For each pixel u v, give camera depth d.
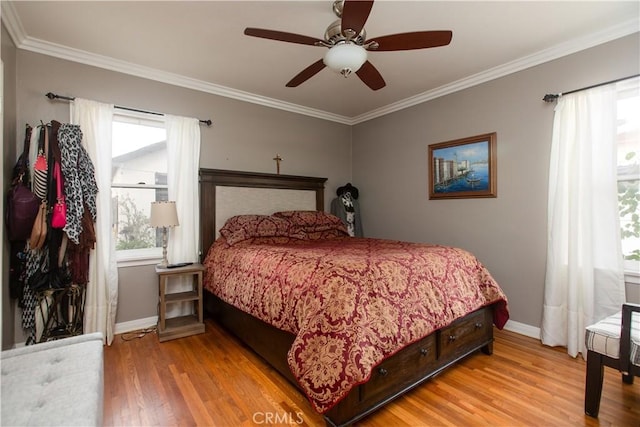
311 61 2.85
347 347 1.51
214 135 3.45
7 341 2.23
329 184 4.45
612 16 2.18
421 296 1.92
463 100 3.30
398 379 1.78
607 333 1.66
